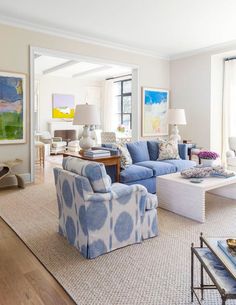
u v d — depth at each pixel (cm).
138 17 458
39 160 721
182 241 264
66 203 257
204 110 648
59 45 523
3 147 474
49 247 253
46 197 418
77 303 176
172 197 350
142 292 187
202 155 414
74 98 1075
